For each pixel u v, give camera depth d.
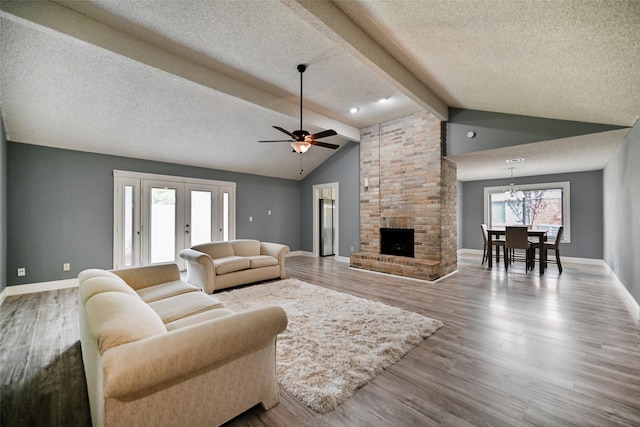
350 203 6.77
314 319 2.89
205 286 3.91
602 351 2.25
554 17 1.88
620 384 1.81
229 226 6.74
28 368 2.07
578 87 2.81
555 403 1.63
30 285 4.21
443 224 5.02
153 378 1.09
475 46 2.53
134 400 1.12
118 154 5.08
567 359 2.13
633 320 2.90
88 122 4.15
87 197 4.76
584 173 6.43
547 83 2.92
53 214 4.43
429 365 2.05
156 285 2.92
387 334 2.52
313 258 7.41
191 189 6.10
